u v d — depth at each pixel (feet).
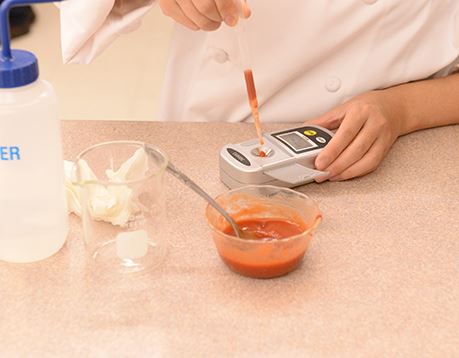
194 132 4.31
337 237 3.35
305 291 3.01
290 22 4.49
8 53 2.86
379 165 3.98
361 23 4.44
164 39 10.46
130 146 3.44
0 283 3.03
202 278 3.08
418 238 3.35
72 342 2.72
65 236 3.26
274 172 3.67
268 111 4.79
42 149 3.00
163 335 2.76
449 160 4.04
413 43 4.56
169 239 3.33
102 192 3.22
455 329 2.81
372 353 2.69
